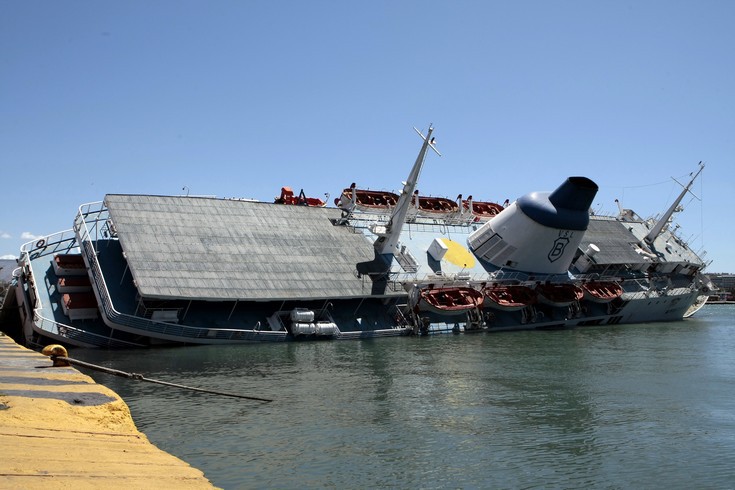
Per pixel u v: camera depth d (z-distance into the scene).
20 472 13.75
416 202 88.19
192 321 57.94
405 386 38.16
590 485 21.58
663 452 25.30
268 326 61.88
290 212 75.12
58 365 28.92
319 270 67.31
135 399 33.91
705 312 141.38
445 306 68.81
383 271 72.00
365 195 87.75
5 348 40.09
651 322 96.56
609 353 54.28
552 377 41.69
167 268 57.69
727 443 26.48
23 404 19.94
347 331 65.00
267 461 23.52
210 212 67.88
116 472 15.46
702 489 21.25
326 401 33.88
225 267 61.19
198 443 25.67
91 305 56.59
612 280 93.31
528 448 25.70
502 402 33.97
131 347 55.06
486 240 85.50
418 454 24.69
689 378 41.62
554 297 80.00
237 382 39.16
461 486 21.31
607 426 29.17
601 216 111.38
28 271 58.84
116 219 60.91
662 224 107.25
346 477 21.95
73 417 19.84
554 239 83.19
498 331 74.12
